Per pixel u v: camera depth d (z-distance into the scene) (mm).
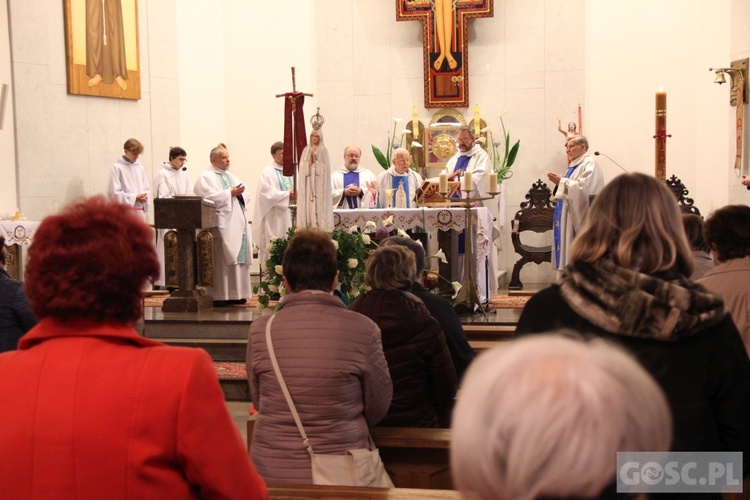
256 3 11852
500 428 894
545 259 10047
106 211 1708
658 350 1924
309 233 3314
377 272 3674
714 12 10461
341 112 11828
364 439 3178
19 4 10000
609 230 2025
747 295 3041
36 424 1549
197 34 11672
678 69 10898
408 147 11359
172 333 7453
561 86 11328
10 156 9969
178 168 10484
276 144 9320
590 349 945
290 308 3197
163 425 1560
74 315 1646
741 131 9750
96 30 10664
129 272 1661
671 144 10945
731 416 1973
